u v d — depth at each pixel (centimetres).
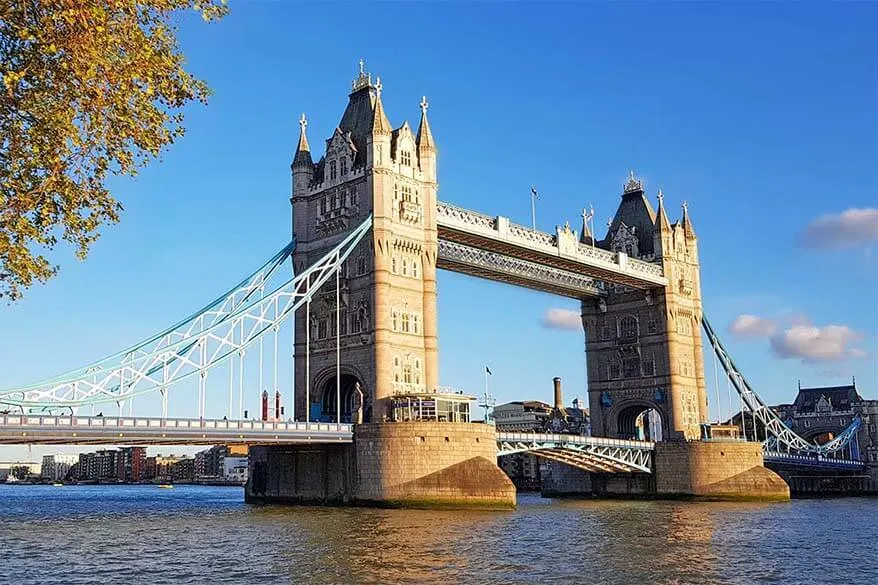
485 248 10925
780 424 15138
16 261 2869
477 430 8812
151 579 4253
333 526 6612
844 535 6681
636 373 13350
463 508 8319
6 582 4184
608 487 13125
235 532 6244
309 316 10069
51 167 2884
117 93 2877
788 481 15300
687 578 4444
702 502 11562
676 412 12875
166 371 8031
